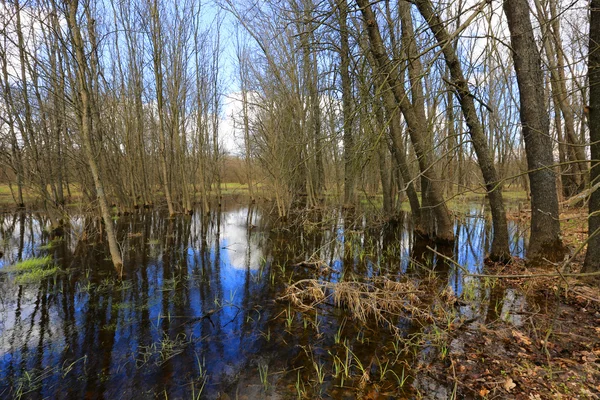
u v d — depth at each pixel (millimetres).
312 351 3707
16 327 4379
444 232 8414
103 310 4902
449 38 3264
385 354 3576
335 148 11266
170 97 15656
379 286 5684
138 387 3162
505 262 6371
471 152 9516
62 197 13570
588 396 2648
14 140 9727
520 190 26219
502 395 2758
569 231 8250
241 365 3488
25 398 3035
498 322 4055
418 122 8367
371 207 13906
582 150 11133
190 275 6543
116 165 15766
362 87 5590
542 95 5348
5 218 14047
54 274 6562
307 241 9703
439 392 2900
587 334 3574
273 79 12758
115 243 6512
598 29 4094
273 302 5148
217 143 20094
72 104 6035
